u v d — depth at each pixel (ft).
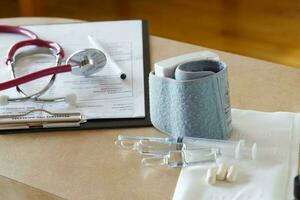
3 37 3.84
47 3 10.22
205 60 2.77
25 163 2.72
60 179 2.60
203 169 2.56
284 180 2.45
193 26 9.32
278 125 2.83
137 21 3.93
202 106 2.68
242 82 3.24
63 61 3.47
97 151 2.77
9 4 10.27
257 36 8.91
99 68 3.36
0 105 3.12
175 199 2.40
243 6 9.73
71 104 3.11
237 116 2.93
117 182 2.55
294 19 9.25
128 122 2.97
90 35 3.76
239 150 2.62
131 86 3.24
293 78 3.24
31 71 3.42
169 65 2.74
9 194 2.71
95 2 10.21
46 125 2.95
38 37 3.78
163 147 2.72
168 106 2.78
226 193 2.41
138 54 3.53
